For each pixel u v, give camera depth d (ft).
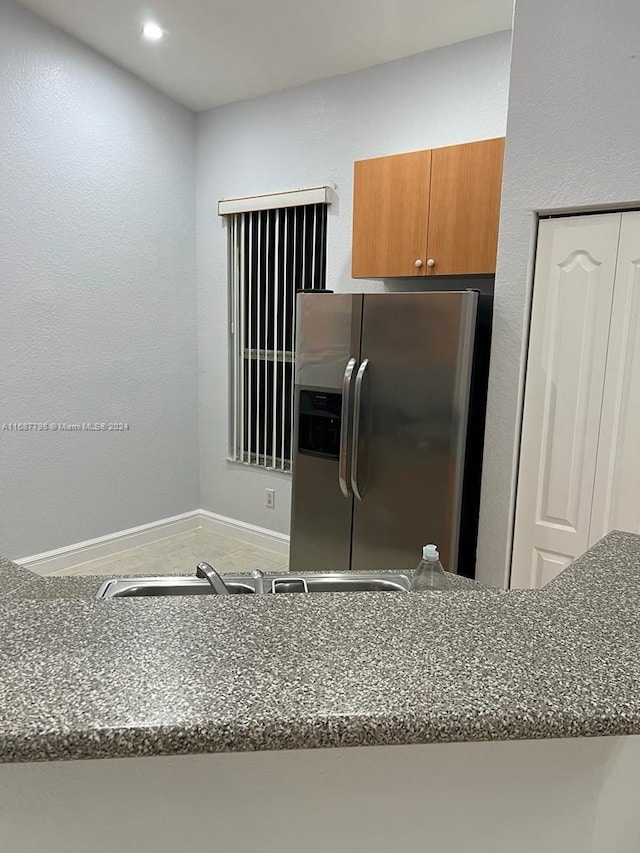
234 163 12.25
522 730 1.98
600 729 2.00
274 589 4.62
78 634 2.47
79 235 10.89
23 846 2.40
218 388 13.28
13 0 9.41
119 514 12.33
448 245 8.81
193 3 8.87
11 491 10.48
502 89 9.03
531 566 7.35
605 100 6.14
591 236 6.49
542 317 6.91
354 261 9.86
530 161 6.66
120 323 11.80
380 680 2.17
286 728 1.93
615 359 6.51
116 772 2.36
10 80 9.56
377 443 8.29
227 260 12.60
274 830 2.51
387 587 4.78
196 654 2.32
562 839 2.71
